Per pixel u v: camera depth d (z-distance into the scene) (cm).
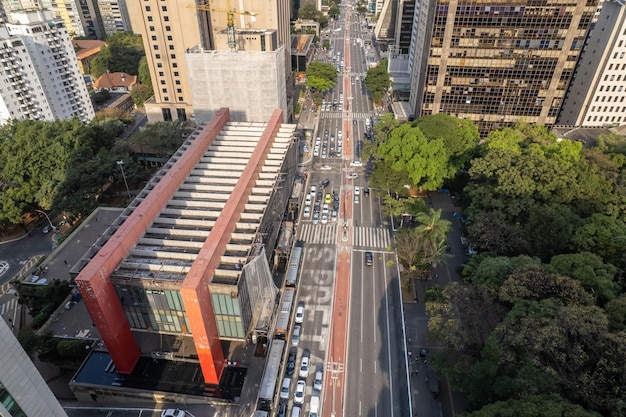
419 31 14075
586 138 11919
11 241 10244
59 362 6925
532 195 8294
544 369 4875
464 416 4788
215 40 15000
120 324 6038
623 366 4638
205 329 5656
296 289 8344
